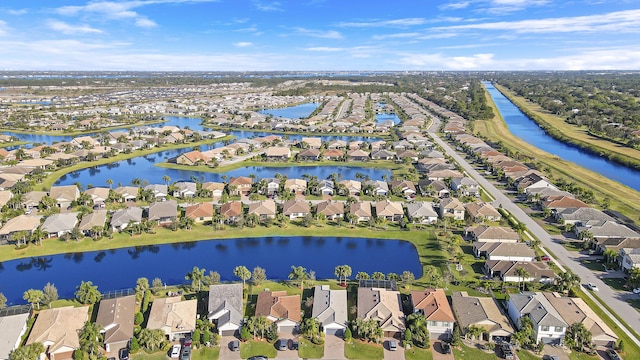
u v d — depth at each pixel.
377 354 71.31
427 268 100.25
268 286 91.94
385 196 151.50
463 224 125.69
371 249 113.56
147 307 81.69
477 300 81.69
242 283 90.81
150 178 178.50
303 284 92.69
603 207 140.12
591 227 113.50
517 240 110.00
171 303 79.44
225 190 155.00
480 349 72.75
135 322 75.94
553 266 99.94
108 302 79.56
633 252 98.00
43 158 194.25
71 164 196.25
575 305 80.19
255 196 144.12
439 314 76.12
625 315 81.44
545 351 72.06
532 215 134.38
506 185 166.88
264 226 124.31
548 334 73.69
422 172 190.00
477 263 103.06
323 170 195.25
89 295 82.19
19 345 71.12
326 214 130.38
